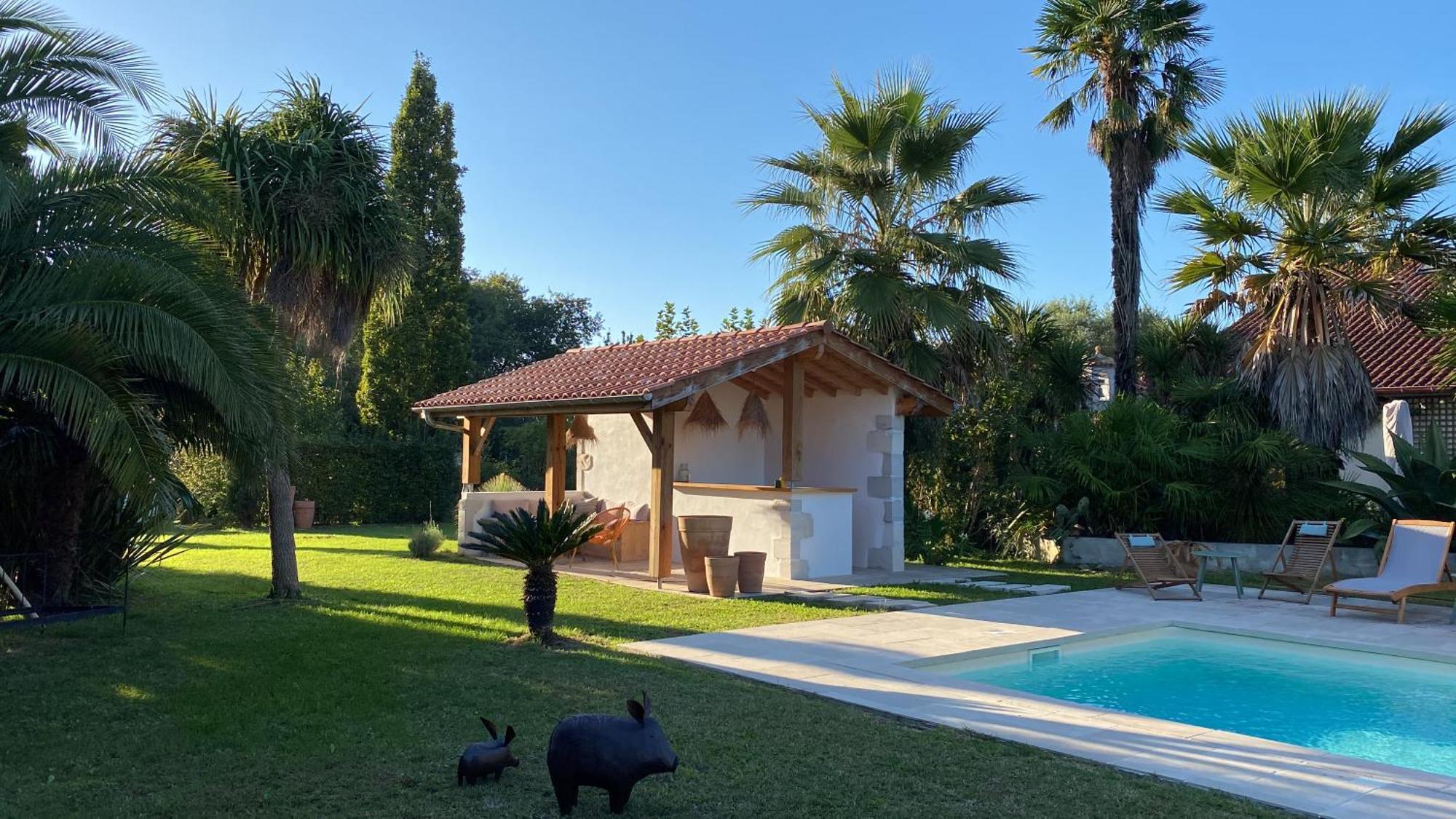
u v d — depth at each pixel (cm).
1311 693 820
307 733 592
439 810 466
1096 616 1113
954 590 1321
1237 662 946
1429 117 1539
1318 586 1400
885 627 1002
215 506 2214
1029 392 1853
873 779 516
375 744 570
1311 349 1562
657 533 1360
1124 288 1888
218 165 1052
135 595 1155
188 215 888
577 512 1697
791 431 1406
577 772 459
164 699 676
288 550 1155
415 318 2738
